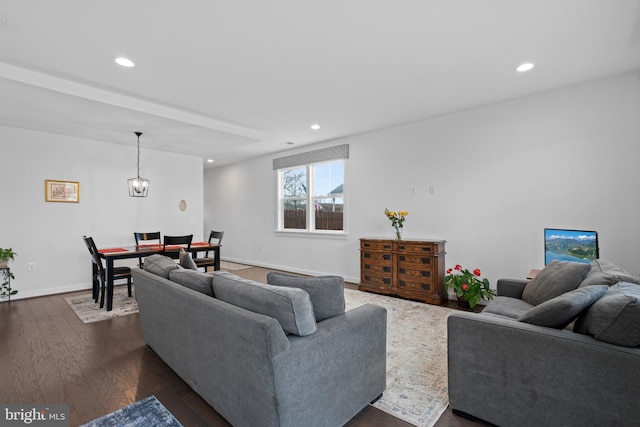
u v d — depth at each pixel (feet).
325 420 4.94
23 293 13.84
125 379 6.95
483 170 12.53
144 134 14.82
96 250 12.37
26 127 13.66
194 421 5.53
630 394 4.09
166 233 18.81
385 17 6.81
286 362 4.33
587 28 7.24
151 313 7.79
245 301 5.27
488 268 12.43
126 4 6.26
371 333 5.80
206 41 7.68
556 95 10.86
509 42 7.84
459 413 5.67
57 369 7.38
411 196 14.64
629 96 9.64
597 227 10.17
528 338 4.86
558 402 4.60
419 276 13.14
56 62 8.64
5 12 6.42
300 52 8.25
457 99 11.71
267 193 21.71
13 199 13.73
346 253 17.21
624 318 4.21
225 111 12.87
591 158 10.27
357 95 11.25
